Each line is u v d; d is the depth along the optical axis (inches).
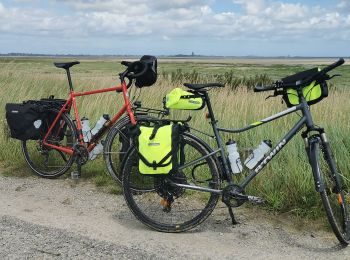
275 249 146.9
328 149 155.6
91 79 615.2
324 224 165.5
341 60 142.9
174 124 159.3
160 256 139.8
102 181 218.2
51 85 527.2
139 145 156.4
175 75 689.6
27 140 240.4
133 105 211.9
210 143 230.1
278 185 186.2
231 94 396.8
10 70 656.4
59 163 233.6
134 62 200.1
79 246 146.0
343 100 408.2
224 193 159.0
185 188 160.1
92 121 277.4
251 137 226.2
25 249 142.6
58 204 190.7
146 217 163.8
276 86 155.6
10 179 227.1
